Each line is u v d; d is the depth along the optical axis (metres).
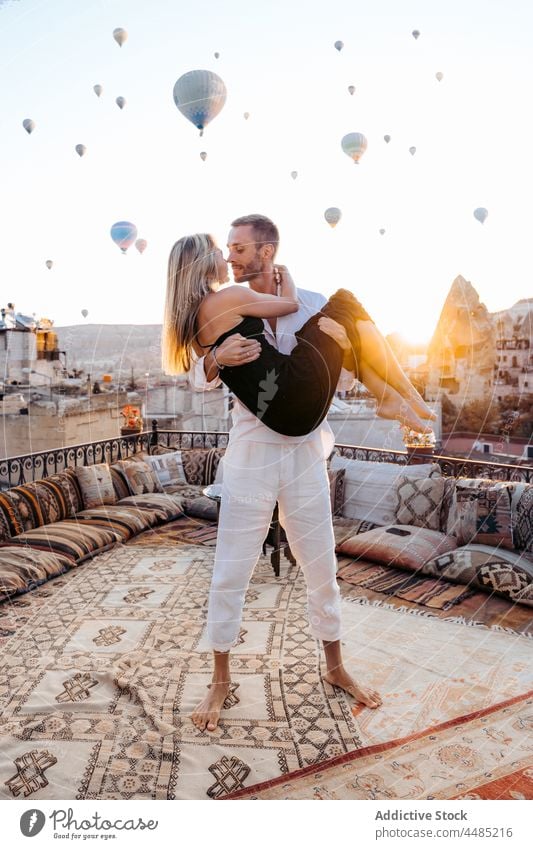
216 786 1.64
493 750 1.78
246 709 2.02
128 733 1.89
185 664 2.35
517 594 2.90
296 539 1.90
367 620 2.78
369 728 1.92
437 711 2.02
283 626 2.73
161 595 3.13
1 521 3.73
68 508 4.24
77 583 3.33
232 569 1.86
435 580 3.23
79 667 2.34
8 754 1.78
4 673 2.30
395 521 3.88
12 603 3.04
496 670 2.29
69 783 1.64
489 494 3.37
